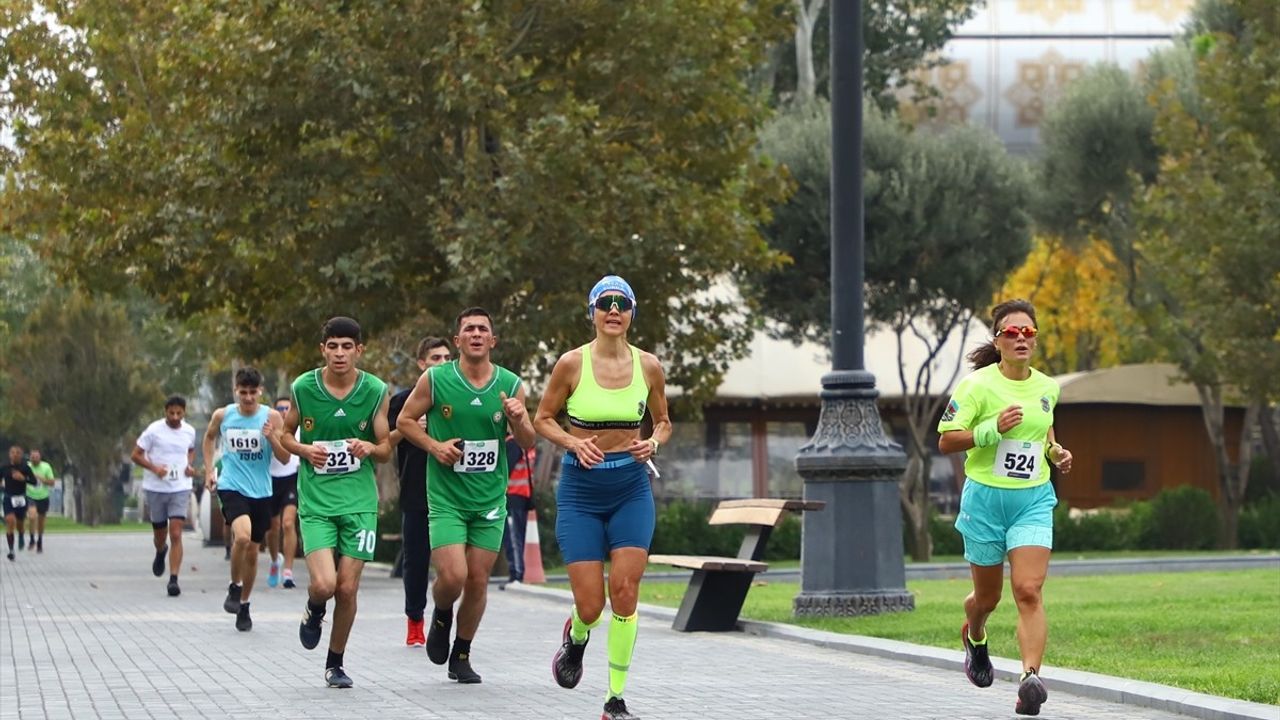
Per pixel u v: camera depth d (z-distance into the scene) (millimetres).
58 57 78750
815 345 104875
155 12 78188
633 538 24797
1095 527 99438
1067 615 41562
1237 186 97188
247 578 43500
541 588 59844
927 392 95188
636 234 69375
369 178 68688
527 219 66688
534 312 68312
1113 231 121625
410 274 71312
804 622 42062
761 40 76875
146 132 75938
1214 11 117625
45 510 107938
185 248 69750
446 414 29219
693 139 73812
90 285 78625
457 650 30859
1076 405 112062
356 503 30375
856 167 43969
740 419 103500
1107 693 27266
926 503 92688
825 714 26281
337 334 30281
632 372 24984
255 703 28078
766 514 41719
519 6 68938
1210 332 98875
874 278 93625
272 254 69812
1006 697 28312
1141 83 122250
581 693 29344
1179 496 101500
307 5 67500
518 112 69812
